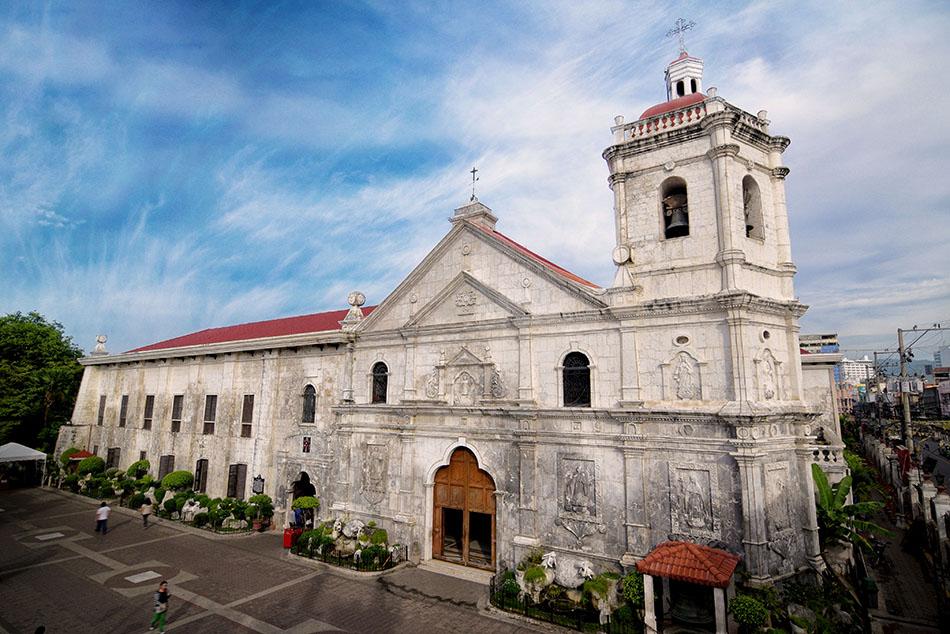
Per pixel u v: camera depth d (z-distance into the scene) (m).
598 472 20.02
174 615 18.55
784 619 15.43
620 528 19.25
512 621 17.97
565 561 19.44
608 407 20.33
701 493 17.80
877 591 19.97
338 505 27.06
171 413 40.22
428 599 19.92
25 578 22.34
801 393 19.56
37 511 35.38
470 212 25.67
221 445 35.34
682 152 20.36
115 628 17.50
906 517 31.61
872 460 53.78
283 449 31.89
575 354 21.75
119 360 45.47
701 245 19.56
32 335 50.28
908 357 39.72
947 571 20.45
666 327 19.48
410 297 27.44
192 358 39.47
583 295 21.42
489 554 24.64
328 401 30.27
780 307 19.47
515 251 23.45
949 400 80.25
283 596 20.23
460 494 23.89
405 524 24.31
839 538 22.64
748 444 16.88
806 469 18.94
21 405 47.44
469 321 24.62
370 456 26.50
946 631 18.02
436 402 25.00
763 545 16.56
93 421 48.44
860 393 136.25
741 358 17.73
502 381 23.31
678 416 18.33
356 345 29.31
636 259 20.89
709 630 16.06
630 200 21.45
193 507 31.97
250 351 34.75
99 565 24.03
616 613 17.08
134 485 37.69
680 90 23.16
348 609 19.03
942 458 54.25
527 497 21.19
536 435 21.39
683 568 15.62
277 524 30.12
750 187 21.09
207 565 23.97
